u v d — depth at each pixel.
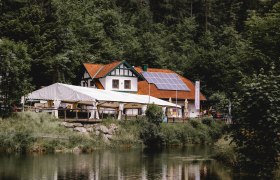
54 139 35.44
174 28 103.19
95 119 42.28
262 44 43.88
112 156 32.88
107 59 74.88
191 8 110.00
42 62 56.38
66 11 65.06
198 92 59.47
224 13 108.88
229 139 31.64
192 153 36.81
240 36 90.12
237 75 47.09
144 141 43.38
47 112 42.78
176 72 81.12
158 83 69.06
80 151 35.94
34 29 56.31
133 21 97.12
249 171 23.75
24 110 43.31
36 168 24.75
